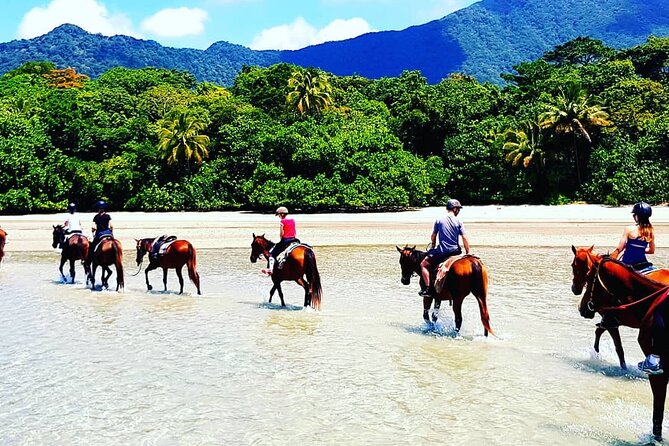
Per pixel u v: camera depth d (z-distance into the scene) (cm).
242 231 3616
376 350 1094
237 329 1269
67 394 870
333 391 873
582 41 10156
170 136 5866
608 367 980
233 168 5831
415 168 5419
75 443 700
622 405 805
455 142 6228
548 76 7131
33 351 1104
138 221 4422
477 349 1091
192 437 713
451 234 1187
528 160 5647
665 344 676
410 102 6694
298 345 1134
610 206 5172
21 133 5725
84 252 1898
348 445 686
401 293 1719
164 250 1719
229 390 883
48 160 5678
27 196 5278
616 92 6212
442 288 1152
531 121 5906
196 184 5812
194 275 1700
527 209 5053
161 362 1030
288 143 5488
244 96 8194
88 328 1287
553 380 914
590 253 916
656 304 700
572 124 5681
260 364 1013
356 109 7225
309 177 5519
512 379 920
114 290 1800
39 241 3278
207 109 6838
